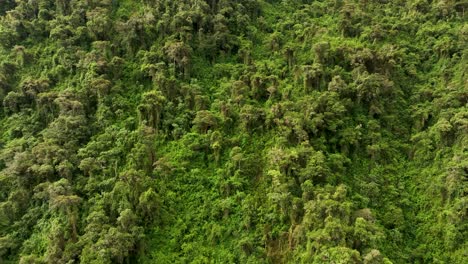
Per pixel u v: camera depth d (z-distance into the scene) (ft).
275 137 196.24
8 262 173.17
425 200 186.91
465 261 163.94
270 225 173.68
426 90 219.82
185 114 212.02
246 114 202.28
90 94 217.36
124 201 177.68
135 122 209.77
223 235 177.37
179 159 197.67
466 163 177.58
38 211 183.52
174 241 177.17
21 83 224.74
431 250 173.37
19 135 212.43
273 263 167.22
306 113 198.39
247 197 183.32
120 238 163.94
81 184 187.73
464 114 193.88
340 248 145.07
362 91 208.44
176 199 187.62
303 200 168.45
